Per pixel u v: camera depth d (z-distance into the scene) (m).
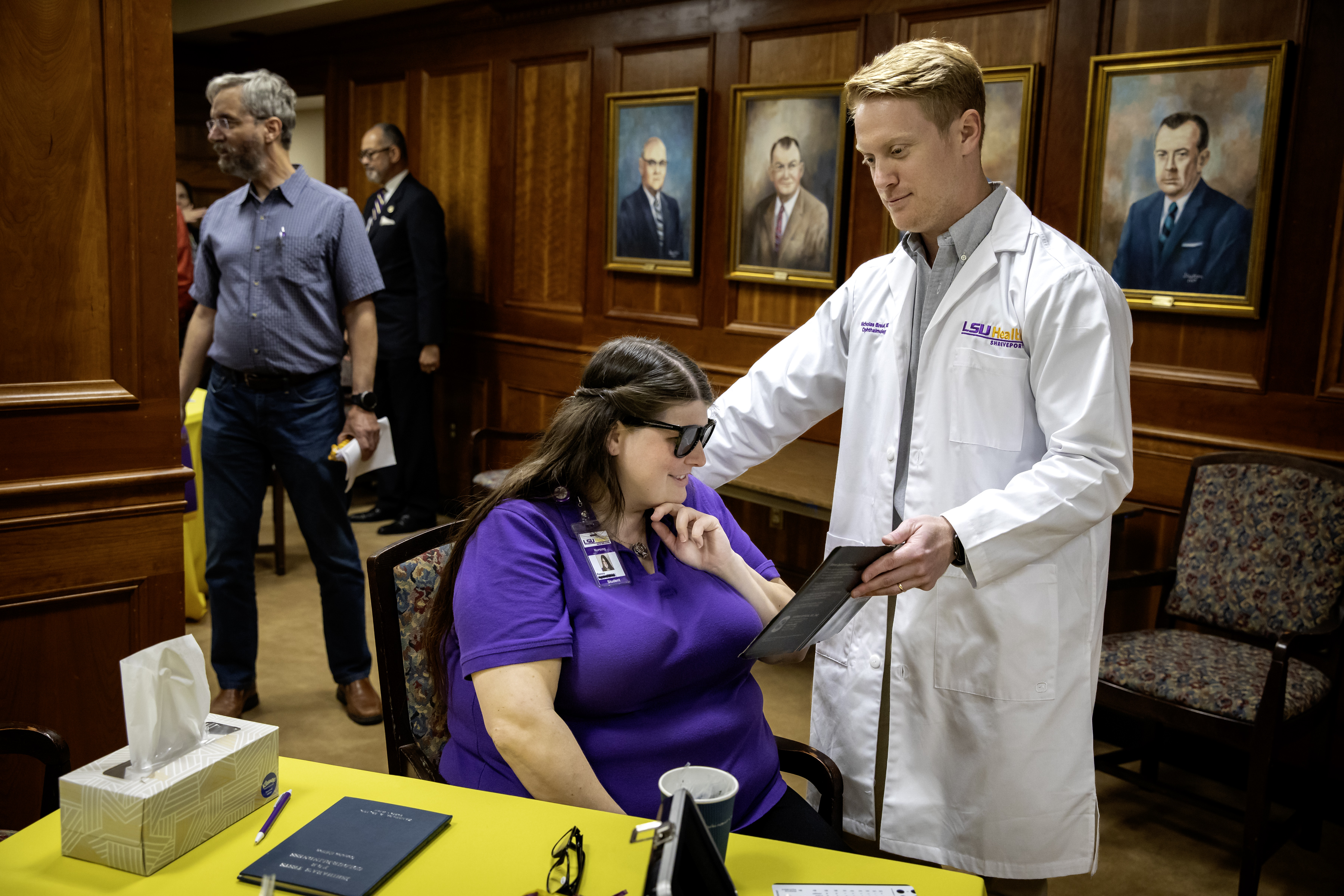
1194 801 2.94
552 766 1.39
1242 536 3.00
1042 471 1.71
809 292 4.38
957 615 1.82
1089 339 1.73
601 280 5.27
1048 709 1.80
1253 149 3.10
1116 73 3.36
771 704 3.73
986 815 1.82
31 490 2.20
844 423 2.03
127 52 2.26
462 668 1.46
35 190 2.18
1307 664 2.93
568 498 1.63
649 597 1.59
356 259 3.34
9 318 2.18
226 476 3.32
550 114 5.42
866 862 1.23
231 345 3.25
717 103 4.63
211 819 1.21
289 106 3.25
